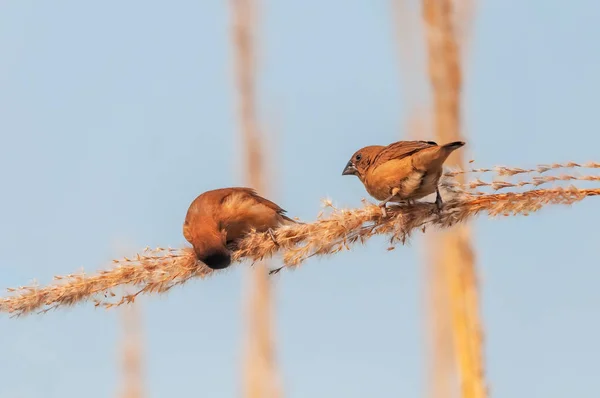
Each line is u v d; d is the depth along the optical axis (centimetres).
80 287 861
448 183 791
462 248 775
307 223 852
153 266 895
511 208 709
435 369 798
